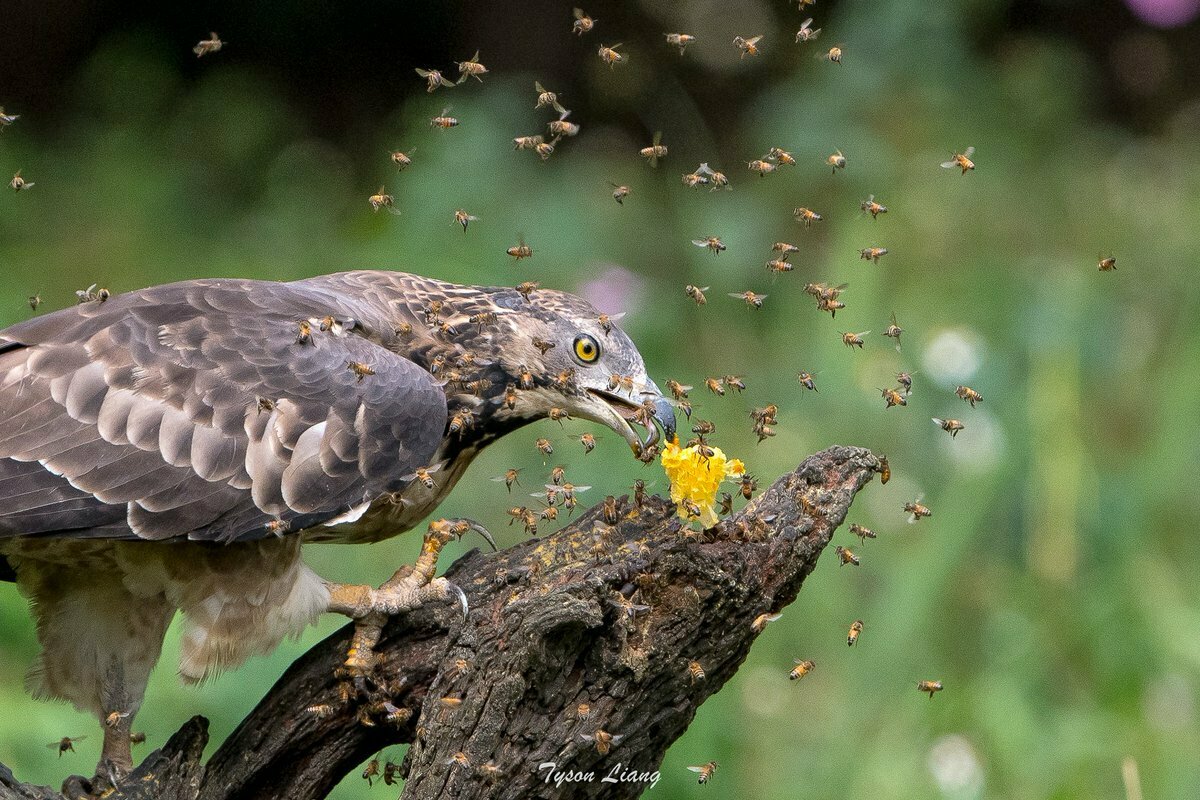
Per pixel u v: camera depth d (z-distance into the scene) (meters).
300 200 17.78
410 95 20.31
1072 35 21.25
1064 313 13.78
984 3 18.45
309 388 7.24
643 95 19.44
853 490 6.67
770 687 10.44
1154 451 12.52
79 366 7.00
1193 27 21.22
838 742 9.93
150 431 6.96
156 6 20.08
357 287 8.20
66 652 7.23
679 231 16.48
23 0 19.50
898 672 10.42
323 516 7.21
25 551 7.00
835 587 11.02
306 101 20.14
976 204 16.62
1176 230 16.84
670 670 6.28
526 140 7.78
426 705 6.50
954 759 9.72
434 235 15.74
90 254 16.58
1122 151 19.36
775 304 15.38
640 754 6.41
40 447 6.86
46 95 19.55
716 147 19.39
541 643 6.09
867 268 13.62
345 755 7.11
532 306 8.32
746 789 9.85
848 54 15.89
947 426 7.44
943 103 16.20
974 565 12.05
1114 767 10.23
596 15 20.16
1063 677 11.21
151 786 6.77
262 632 7.14
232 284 7.58
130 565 7.04
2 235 16.92
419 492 8.01
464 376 8.16
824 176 15.74
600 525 6.71
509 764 6.27
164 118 18.91
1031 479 12.07
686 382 14.08
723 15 19.48
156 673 9.53
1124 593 11.34
